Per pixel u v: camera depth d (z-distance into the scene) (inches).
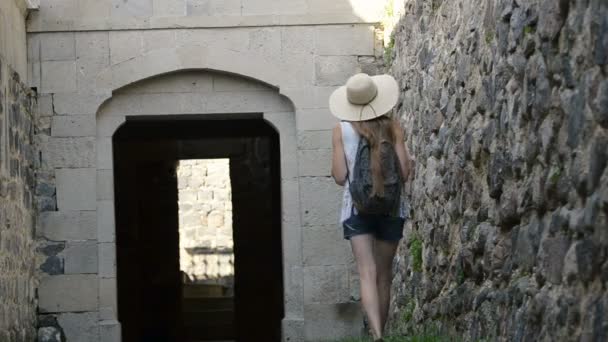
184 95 428.8
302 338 423.2
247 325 641.6
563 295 189.3
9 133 363.3
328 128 428.1
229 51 425.7
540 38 204.5
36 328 413.4
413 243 345.4
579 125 179.9
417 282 336.8
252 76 425.7
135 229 629.9
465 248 268.5
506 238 235.5
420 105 344.2
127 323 621.6
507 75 232.2
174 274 685.9
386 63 421.7
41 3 418.9
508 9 229.9
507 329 224.4
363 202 232.4
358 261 235.8
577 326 180.7
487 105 250.8
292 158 431.5
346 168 239.9
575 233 183.2
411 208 356.5
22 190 390.0
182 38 424.8
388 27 418.9
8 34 372.2
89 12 422.0
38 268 415.8
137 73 422.3
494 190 240.1
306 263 426.0
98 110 423.5
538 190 206.4
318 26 429.1
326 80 428.5
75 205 419.5
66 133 420.2
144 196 678.5
